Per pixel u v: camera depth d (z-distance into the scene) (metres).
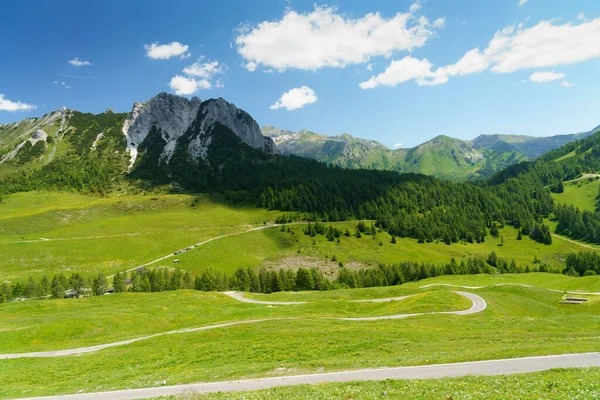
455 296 81.75
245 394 26.58
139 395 31.06
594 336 43.06
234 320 75.44
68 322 71.19
